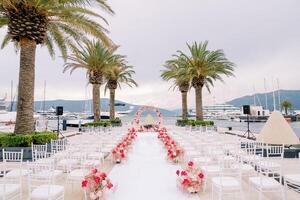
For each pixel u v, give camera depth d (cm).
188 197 676
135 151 1473
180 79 2905
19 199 628
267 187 584
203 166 789
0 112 4131
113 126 3350
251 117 6931
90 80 2608
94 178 653
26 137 1176
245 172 761
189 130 2258
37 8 1255
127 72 3388
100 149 1178
